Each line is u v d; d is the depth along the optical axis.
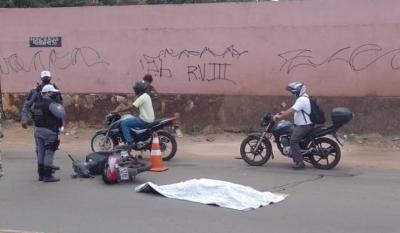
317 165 11.06
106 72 16.55
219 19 15.50
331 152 10.92
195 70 15.79
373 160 12.03
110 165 9.59
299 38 14.86
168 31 15.93
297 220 7.15
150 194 8.75
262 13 15.14
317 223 7.00
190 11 15.72
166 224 6.96
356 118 14.45
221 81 15.60
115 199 8.41
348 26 14.45
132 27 16.23
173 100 15.94
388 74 14.22
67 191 9.03
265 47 15.16
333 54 14.61
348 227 6.82
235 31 15.39
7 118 17.41
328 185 9.44
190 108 15.82
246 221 7.10
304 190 9.04
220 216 7.36
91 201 8.29
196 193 8.41
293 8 14.88
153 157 10.91
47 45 16.98
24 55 17.20
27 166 11.55
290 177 10.17
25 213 7.57
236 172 10.69
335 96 14.65
